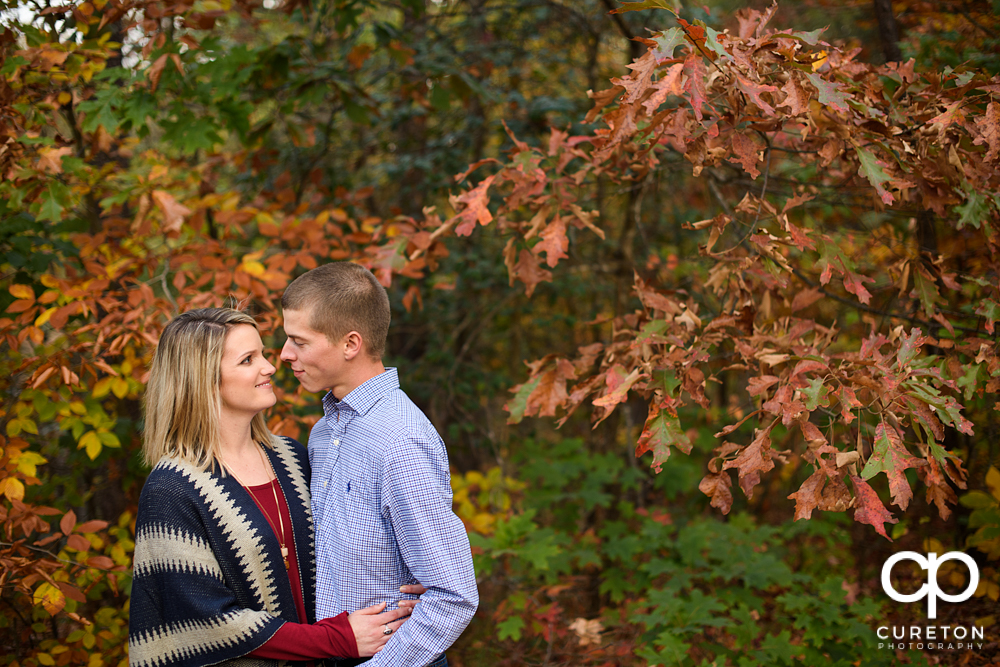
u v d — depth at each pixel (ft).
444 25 15.78
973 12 8.79
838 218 10.71
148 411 5.35
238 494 5.23
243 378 5.40
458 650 10.60
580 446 14.14
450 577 4.86
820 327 6.63
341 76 11.08
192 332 5.29
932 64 8.24
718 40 5.36
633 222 12.68
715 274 6.88
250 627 4.80
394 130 14.56
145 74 8.91
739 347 6.40
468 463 16.55
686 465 14.01
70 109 9.61
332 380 5.35
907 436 8.11
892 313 7.43
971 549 8.69
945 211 6.35
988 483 7.38
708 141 5.82
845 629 8.52
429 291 14.67
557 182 7.43
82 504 8.96
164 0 8.59
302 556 5.51
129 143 10.64
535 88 15.25
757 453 5.48
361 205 12.93
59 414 7.64
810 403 5.31
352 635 4.85
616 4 11.18
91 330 7.93
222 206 9.80
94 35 9.25
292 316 5.25
